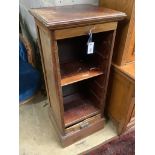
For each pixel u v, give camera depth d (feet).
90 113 4.28
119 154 4.02
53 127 4.67
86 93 4.95
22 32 5.46
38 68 5.43
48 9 3.19
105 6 3.72
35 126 4.71
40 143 4.28
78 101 4.73
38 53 5.07
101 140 4.36
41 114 5.08
